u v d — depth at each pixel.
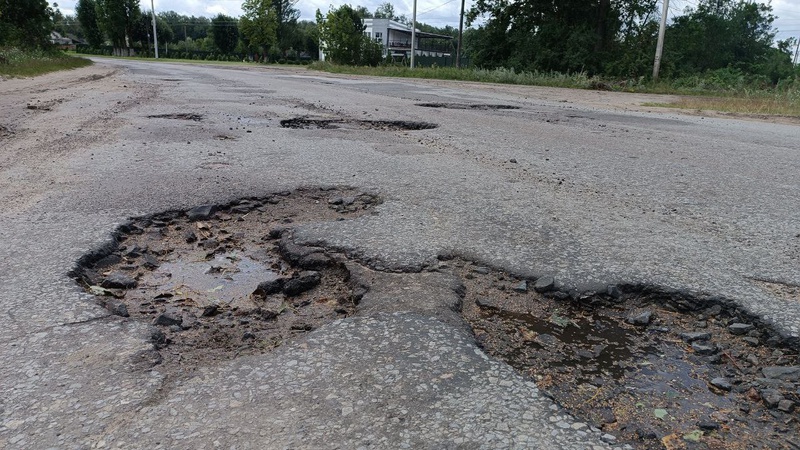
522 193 4.91
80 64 30.20
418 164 5.92
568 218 4.23
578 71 31.11
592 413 2.06
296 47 83.62
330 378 2.15
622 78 28.77
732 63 40.91
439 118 9.95
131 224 3.92
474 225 3.98
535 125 9.63
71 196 4.45
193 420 1.89
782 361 2.46
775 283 3.14
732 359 2.48
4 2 30.66
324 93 14.90
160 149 6.37
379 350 2.36
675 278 3.15
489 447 1.79
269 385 2.11
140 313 2.78
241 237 3.86
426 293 2.93
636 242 3.74
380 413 1.95
